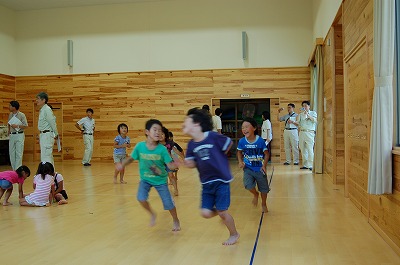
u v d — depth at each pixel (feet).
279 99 37.81
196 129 10.36
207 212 10.46
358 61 15.11
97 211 15.62
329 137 24.79
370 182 10.72
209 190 10.55
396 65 10.77
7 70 41.57
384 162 10.41
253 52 38.32
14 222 13.80
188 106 39.42
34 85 42.14
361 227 12.55
